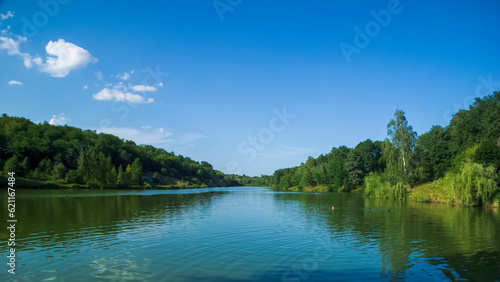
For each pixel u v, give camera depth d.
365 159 130.25
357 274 17.00
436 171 84.31
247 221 35.50
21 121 153.50
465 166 56.25
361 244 23.84
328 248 22.52
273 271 17.34
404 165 83.25
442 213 44.12
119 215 39.88
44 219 35.28
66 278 15.89
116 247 22.33
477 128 78.94
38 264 18.17
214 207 53.59
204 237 26.11
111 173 131.75
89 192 93.50
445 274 17.08
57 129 159.62
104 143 166.62
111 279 15.80
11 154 122.69
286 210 48.78
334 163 138.38
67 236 25.95
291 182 188.12
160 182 183.75
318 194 107.75
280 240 25.09
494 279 16.28
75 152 142.38
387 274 17.03
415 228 31.08
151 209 48.69
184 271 17.20
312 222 35.06
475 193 53.91
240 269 17.61
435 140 90.56
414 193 76.69
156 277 16.17
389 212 45.78
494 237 26.48
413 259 19.84
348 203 63.22
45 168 118.69
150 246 22.69
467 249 22.39
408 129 84.56
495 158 60.50
